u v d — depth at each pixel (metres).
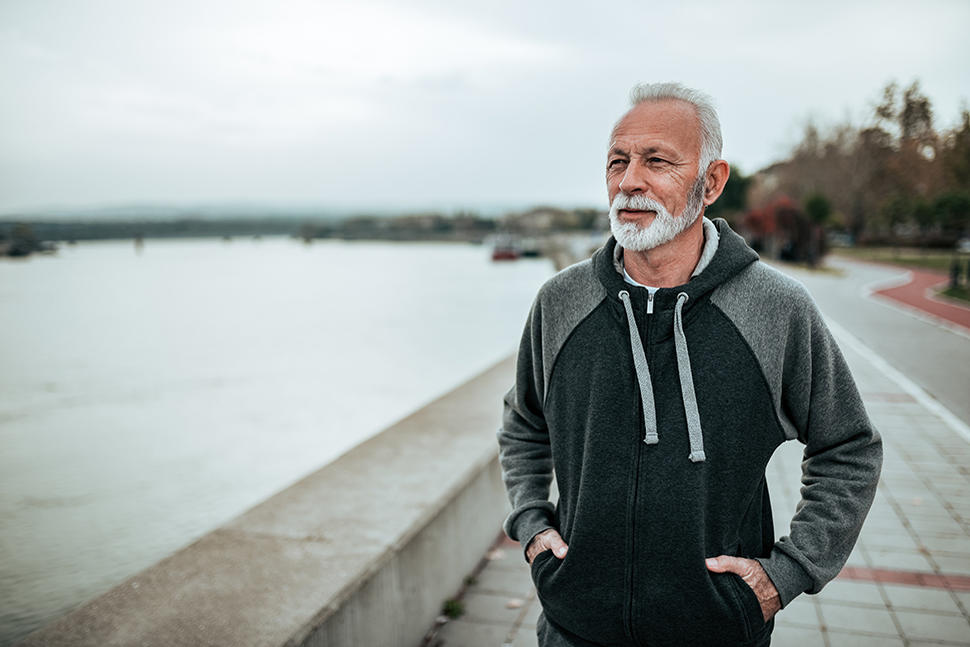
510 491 1.58
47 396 16.05
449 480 3.02
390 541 2.40
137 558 6.89
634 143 1.27
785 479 4.41
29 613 5.70
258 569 2.19
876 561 3.23
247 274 71.94
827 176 55.44
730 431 1.23
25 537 7.37
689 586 1.21
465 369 19.30
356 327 29.61
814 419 1.32
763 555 1.34
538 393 1.49
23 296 45.78
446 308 37.12
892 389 7.07
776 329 1.25
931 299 17.89
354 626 2.09
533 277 65.62
